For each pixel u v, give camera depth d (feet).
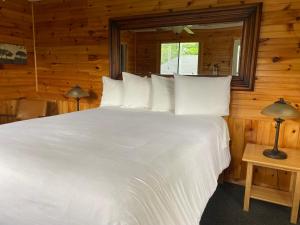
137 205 3.00
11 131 5.79
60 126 6.36
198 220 4.44
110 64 10.28
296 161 6.42
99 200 2.98
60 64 11.76
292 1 7.13
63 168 3.61
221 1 8.04
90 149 4.49
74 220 3.04
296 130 7.52
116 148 4.58
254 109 8.05
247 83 7.98
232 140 8.49
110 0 9.98
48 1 11.40
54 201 3.21
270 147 7.56
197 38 8.69
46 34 11.82
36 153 4.22
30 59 12.18
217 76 8.35
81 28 10.86
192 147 5.05
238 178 8.57
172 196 3.73
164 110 8.48
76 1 10.74
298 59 7.30
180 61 9.12
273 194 7.08
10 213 3.61
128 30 9.79
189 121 7.01
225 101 7.76
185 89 7.91
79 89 10.23
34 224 3.41
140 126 6.41
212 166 5.85
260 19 7.54
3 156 4.09
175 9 8.81
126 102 9.21
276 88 7.68
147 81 9.09
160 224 3.26
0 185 3.66
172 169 4.00
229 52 8.22
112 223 2.79
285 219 6.53
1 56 10.83
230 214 6.68
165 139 5.28
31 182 3.45
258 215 6.66
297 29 7.18
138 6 9.46
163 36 9.27
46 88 12.41
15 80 11.59
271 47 7.55
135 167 3.70
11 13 11.02
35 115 11.07
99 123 6.75
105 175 3.41
